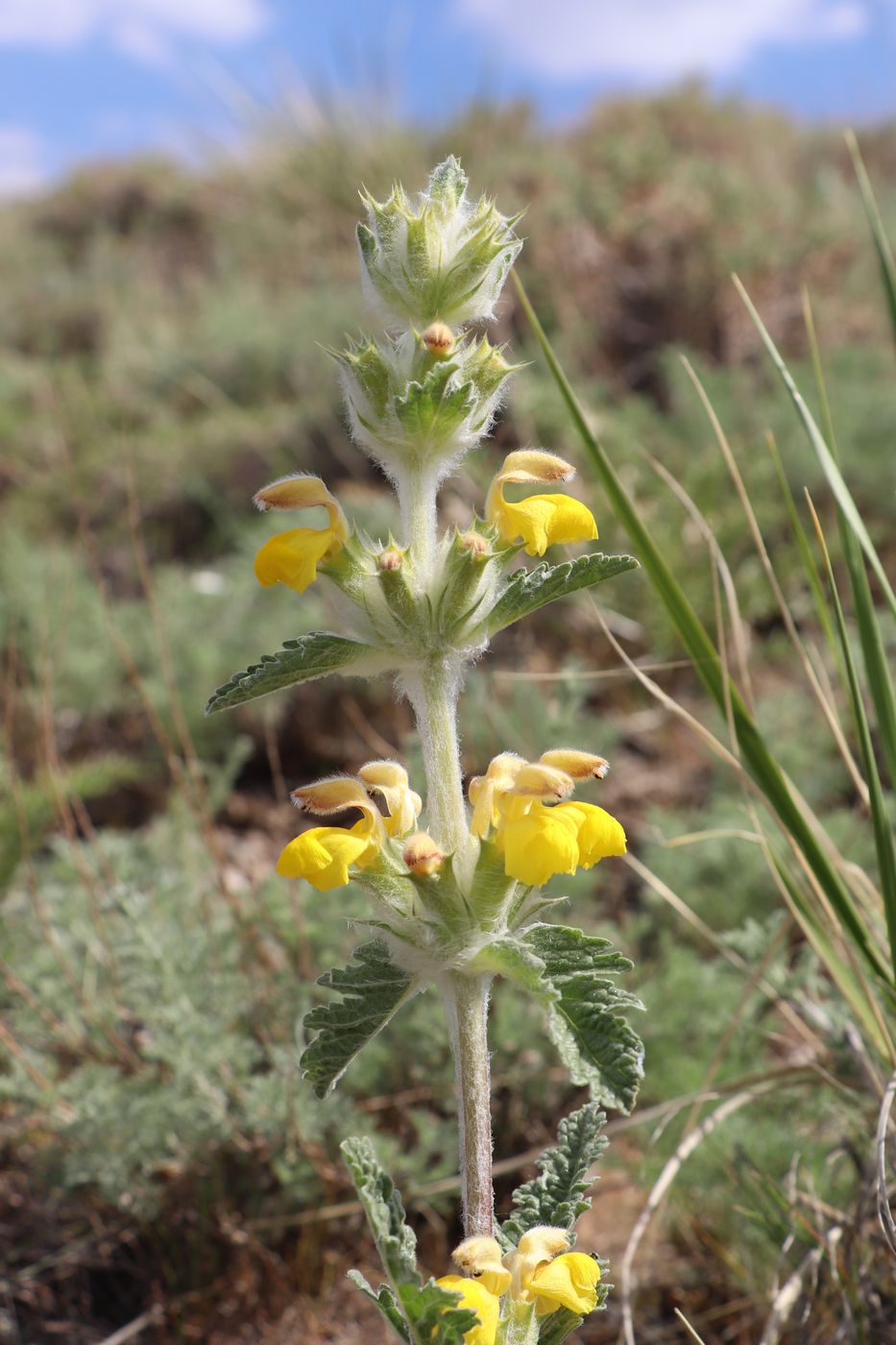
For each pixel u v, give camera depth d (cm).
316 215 292
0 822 114
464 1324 61
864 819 113
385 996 65
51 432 222
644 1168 84
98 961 96
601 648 153
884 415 173
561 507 66
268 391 226
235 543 191
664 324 216
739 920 104
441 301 66
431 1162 90
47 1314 87
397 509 164
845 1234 78
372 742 126
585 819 65
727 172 237
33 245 369
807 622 154
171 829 118
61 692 144
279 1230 87
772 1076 84
